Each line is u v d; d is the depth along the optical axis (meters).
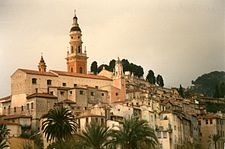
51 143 154.00
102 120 179.00
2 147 143.88
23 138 164.62
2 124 167.00
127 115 194.12
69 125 140.88
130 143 122.50
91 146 123.56
